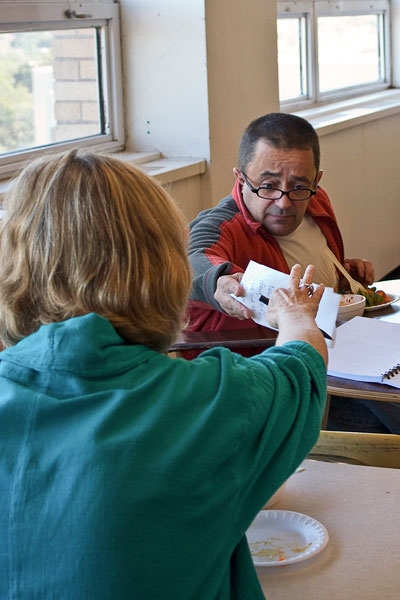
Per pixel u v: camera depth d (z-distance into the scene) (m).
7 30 2.86
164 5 3.26
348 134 4.59
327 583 1.11
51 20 3.02
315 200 2.38
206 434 0.89
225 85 3.40
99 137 3.36
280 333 1.15
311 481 1.37
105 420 0.88
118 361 0.91
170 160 3.38
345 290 2.39
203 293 1.92
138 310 0.94
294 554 1.18
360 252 4.91
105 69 3.34
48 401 0.90
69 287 0.93
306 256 2.32
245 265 2.19
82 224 0.93
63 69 3.17
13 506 0.87
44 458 0.88
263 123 2.14
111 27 3.32
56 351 0.90
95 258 0.93
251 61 3.56
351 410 2.66
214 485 0.90
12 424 0.90
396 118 5.16
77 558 0.84
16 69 2.97
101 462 0.86
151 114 3.41
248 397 0.93
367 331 2.01
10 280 0.96
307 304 1.20
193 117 3.34
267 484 0.97
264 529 1.24
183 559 0.87
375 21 5.45
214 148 3.38
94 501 0.85
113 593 0.84
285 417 0.96
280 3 4.44
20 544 0.86
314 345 1.11
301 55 4.79
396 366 1.81
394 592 1.09
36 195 0.96
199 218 2.24
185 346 1.86
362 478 1.38
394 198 5.29
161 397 0.90
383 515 1.27
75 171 0.96
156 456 0.87
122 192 0.95
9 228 0.97
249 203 2.20
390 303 2.24
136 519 0.85
